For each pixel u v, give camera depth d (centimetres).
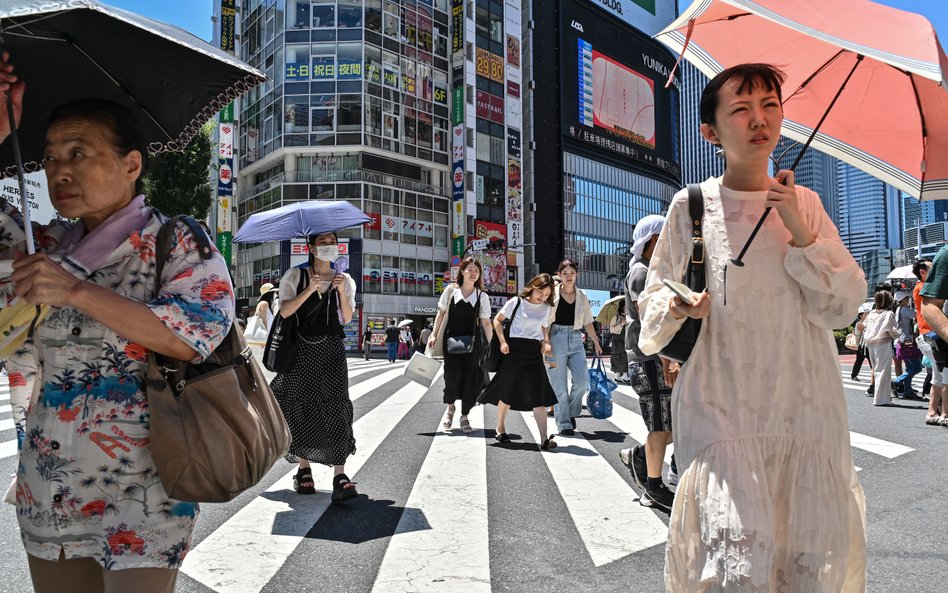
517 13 5091
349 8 4038
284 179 4019
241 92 189
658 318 182
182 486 148
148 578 151
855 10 164
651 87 7094
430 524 369
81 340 152
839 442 177
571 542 338
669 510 398
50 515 150
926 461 535
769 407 174
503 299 4719
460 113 4484
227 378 157
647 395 398
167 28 158
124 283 155
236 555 317
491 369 631
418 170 4372
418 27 4347
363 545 332
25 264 137
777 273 180
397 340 2827
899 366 1107
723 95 188
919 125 206
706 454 174
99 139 156
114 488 150
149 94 191
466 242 4472
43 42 174
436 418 818
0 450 571
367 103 4034
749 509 163
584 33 6238
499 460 549
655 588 278
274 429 167
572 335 689
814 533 166
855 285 171
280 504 412
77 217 161
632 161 6800
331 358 428
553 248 5872
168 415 150
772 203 172
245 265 4350
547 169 5869
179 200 2062
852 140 220
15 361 167
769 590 161
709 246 185
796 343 178
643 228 410
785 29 214
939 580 286
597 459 553
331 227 438
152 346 145
